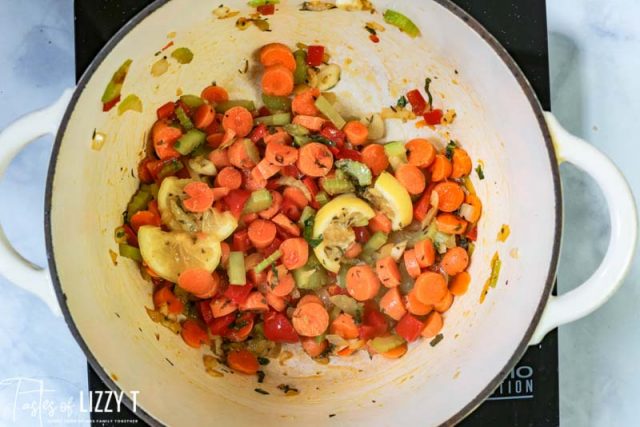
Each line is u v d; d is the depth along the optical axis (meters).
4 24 0.58
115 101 0.47
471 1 0.53
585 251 0.59
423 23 0.48
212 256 0.52
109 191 0.50
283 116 0.55
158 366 0.49
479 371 0.47
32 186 0.57
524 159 0.47
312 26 0.51
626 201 0.44
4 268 0.45
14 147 0.44
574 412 0.59
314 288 0.55
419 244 0.54
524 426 0.54
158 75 0.50
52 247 0.42
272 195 0.54
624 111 0.60
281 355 0.55
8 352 0.57
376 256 0.55
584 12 0.60
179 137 0.53
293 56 0.54
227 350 0.54
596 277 0.45
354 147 0.56
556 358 0.54
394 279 0.54
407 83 0.54
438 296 0.53
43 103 0.58
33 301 0.58
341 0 0.48
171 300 0.53
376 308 0.55
